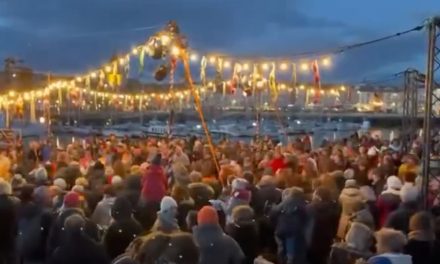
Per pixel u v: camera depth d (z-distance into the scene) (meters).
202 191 10.53
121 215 8.61
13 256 9.71
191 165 15.50
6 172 14.37
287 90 23.67
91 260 7.64
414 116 23.94
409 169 12.01
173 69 14.32
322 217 10.07
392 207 10.12
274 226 10.23
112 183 11.41
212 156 14.37
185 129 51.19
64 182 12.09
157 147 20.45
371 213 9.99
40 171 12.38
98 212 9.92
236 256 7.88
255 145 24.59
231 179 11.91
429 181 11.43
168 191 12.18
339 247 7.74
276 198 10.88
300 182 12.28
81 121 53.12
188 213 9.13
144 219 10.30
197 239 7.79
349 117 53.97
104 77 19.62
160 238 7.00
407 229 9.04
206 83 20.77
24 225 10.15
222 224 9.97
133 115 56.41
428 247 7.86
